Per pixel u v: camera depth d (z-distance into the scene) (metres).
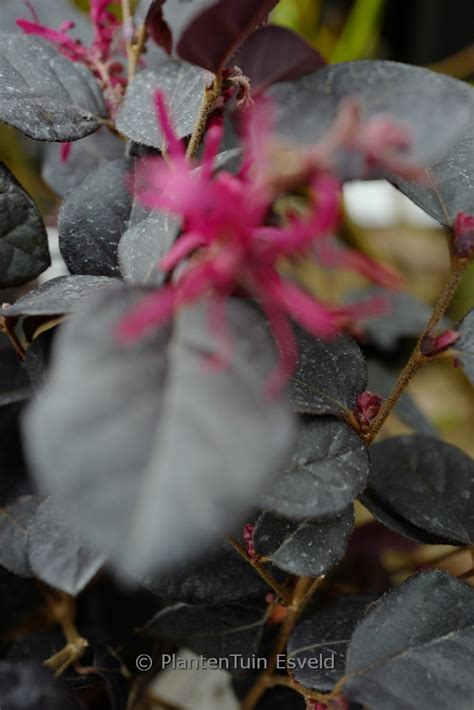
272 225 0.36
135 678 0.45
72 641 0.43
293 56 0.45
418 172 0.37
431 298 0.77
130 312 0.32
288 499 0.36
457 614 0.39
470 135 0.41
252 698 0.43
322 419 0.38
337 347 0.39
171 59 0.44
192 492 0.30
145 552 0.30
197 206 0.32
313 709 0.39
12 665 0.40
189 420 0.31
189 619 0.43
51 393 0.31
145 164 0.41
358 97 0.42
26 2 0.47
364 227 0.78
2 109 0.41
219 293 0.33
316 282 0.63
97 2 0.45
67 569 0.37
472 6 0.86
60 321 0.38
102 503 0.30
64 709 0.40
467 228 0.38
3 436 0.42
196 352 0.32
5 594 0.46
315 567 0.39
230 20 0.36
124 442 0.31
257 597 0.43
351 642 0.38
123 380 0.31
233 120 0.46
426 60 0.90
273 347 0.33
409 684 0.38
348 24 0.73
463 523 0.43
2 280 0.41
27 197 0.41
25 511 0.42
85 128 0.43
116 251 0.41
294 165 0.32
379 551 0.51
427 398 0.77
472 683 0.38
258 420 0.31
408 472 0.44
